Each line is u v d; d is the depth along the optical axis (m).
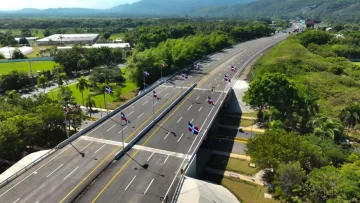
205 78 113.12
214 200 46.28
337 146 60.16
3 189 45.53
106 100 103.62
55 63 161.75
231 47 189.00
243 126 83.88
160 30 189.12
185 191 46.00
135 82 115.50
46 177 48.78
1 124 58.75
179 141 61.91
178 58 127.44
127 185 46.97
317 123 69.31
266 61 131.38
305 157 53.53
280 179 49.38
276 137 57.78
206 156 68.31
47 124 68.94
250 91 86.12
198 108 81.38
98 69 128.50
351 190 41.94
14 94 90.75
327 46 178.50
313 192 46.12
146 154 56.56
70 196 44.03
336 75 120.12
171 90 98.19
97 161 53.75
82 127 79.69
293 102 78.94
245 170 62.50
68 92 92.44
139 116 75.25
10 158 59.56
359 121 74.06
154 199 43.91
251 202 52.44
